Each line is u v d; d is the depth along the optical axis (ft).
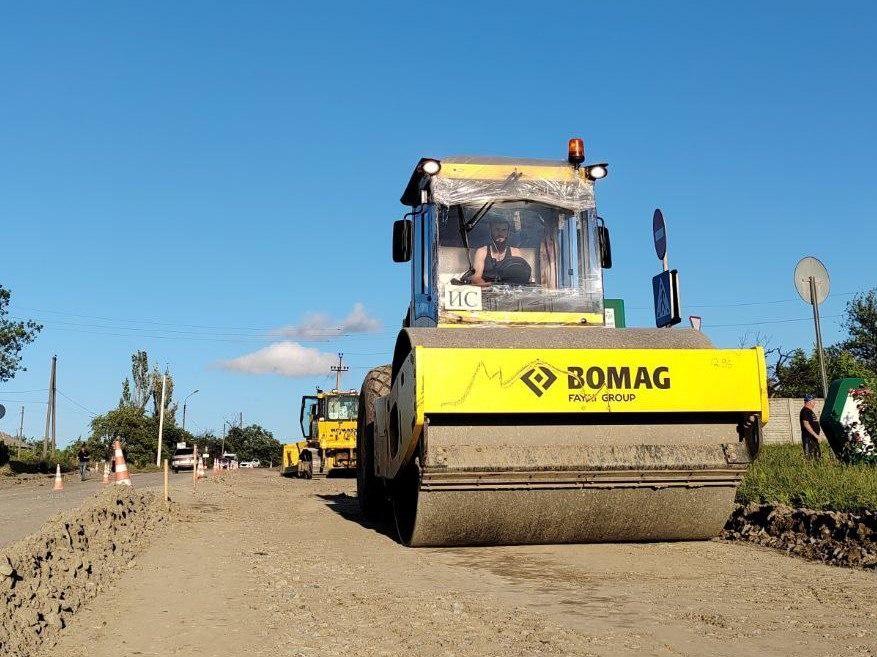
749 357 25.62
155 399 308.81
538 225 30.94
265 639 16.06
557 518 25.64
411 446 24.89
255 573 23.86
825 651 14.14
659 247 42.16
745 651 14.24
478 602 18.65
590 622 16.55
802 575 21.31
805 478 31.27
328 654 14.82
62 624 17.43
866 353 116.16
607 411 24.77
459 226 30.50
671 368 25.17
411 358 24.91
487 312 29.40
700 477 25.48
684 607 17.75
